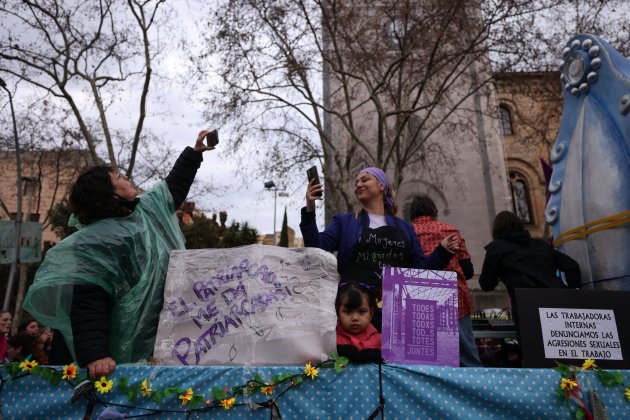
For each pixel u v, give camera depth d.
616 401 2.41
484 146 23.88
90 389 2.36
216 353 2.48
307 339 2.44
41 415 2.37
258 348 2.44
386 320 2.54
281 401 2.34
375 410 2.33
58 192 34.81
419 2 16.84
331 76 21.69
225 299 2.58
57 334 2.87
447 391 2.38
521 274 3.81
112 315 2.69
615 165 3.59
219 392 2.30
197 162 3.52
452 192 23.36
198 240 26.42
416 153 22.28
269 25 16.91
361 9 17.78
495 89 20.95
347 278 3.24
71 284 2.62
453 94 23.64
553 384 2.41
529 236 4.04
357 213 3.58
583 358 2.60
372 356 2.43
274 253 2.64
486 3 15.55
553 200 4.25
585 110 3.95
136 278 2.74
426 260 3.20
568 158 4.05
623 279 3.46
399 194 23.31
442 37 16.47
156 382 2.37
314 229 3.26
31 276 27.20
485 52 17.17
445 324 2.55
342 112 22.61
